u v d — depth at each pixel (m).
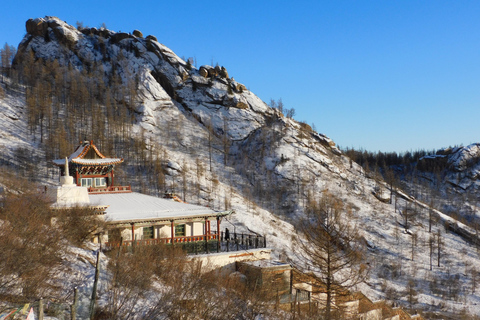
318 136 198.88
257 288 35.56
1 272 18.98
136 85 199.00
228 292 30.22
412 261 103.44
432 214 139.88
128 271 25.92
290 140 174.62
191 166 146.12
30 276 20.69
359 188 155.75
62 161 53.97
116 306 20.80
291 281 39.75
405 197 158.38
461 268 102.75
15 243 21.97
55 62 198.88
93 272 24.59
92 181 52.47
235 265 41.06
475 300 83.31
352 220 121.56
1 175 78.38
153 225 42.50
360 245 97.75
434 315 71.81
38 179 110.62
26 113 157.00
